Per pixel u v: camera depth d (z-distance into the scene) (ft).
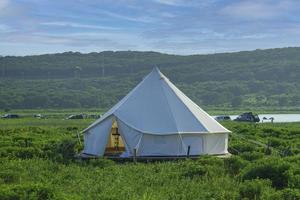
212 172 73.26
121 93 645.51
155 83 109.70
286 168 69.56
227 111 520.42
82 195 57.57
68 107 582.76
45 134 162.40
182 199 56.70
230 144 121.80
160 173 73.56
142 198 54.70
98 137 104.63
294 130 171.42
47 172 75.31
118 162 95.09
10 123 264.72
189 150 100.01
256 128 177.78
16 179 68.59
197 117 104.22
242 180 69.05
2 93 613.11
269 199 56.80
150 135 99.40
